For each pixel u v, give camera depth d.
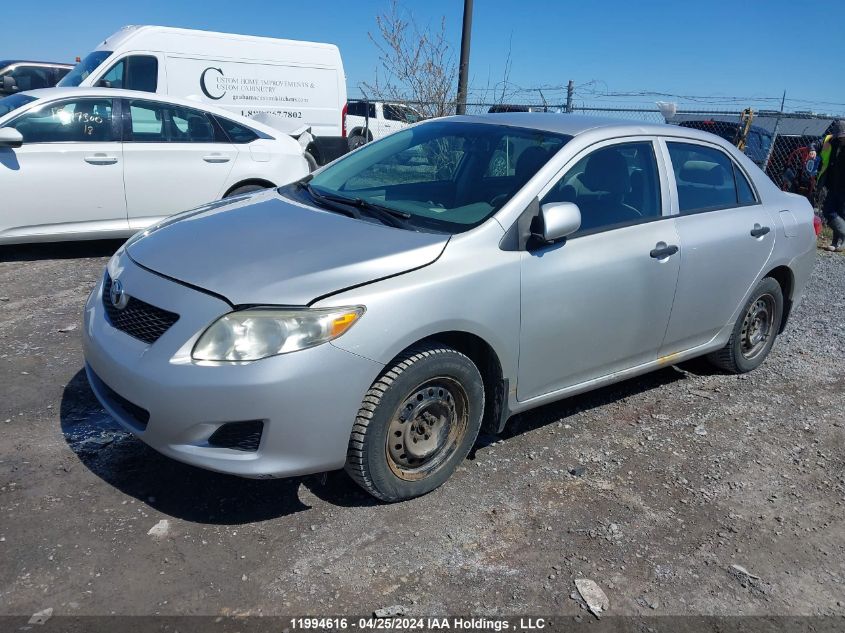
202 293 2.86
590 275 3.62
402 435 3.13
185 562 2.79
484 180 3.71
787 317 5.27
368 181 4.11
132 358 2.89
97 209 6.76
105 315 3.22
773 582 2.97
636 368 4.16
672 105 5.66
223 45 10.86
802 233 5.00
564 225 3.34
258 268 2.95
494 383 3.46
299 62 11.70
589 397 4.57
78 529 2.92
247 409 2.73
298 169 7.96
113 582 2.65
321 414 2.82
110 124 6.81
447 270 3.13
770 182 5.01
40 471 3.30
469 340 3.35
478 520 3.20
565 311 3.56
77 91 6.73
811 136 12.30
